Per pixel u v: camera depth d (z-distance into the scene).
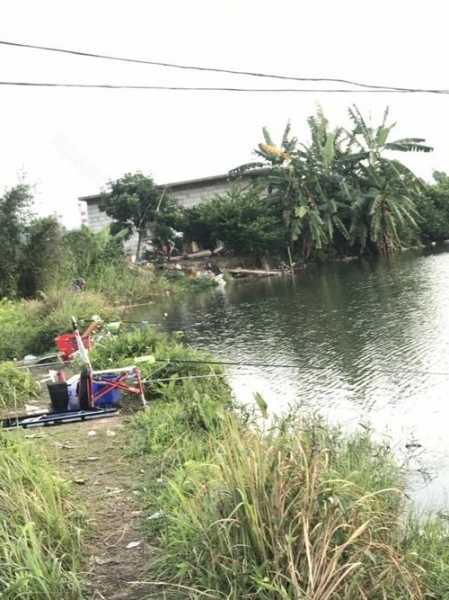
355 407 8.61
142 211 34.00
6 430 6.36
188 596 3.20
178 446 5.71
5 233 21.81
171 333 16.78
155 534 4.09
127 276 27.86
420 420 7.79
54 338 13.31
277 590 2.78
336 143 40.25
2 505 3.86
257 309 20.39
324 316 17.16
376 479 5.16
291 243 37.03
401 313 16.02
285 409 8.66
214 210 34.78
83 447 6.19
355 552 2.93
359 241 39.69
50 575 3.29
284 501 3.13
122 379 7.93
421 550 3.75
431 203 47.88
